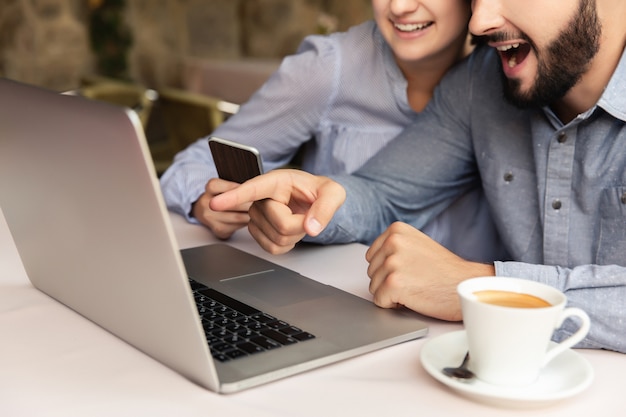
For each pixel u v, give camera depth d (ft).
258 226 4.35
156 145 14.34
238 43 22.15
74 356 3.19
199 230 5.10
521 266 3.62
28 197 3.48
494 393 2.73
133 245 2.82
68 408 2.79
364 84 5.92
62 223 3.29
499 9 4.08
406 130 5.56
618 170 4.30
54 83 19.02
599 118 4.31
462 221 5.77
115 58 19.79
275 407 2.78
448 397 2.86
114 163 2.68
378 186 5.31
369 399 2.85
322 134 6.21
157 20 20.52
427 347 3.09
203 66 14.16
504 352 2.77
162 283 2.78
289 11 21.89
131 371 3.06
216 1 21.49
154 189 2.58
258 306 3.61
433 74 5.66
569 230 4.54
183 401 2.82
